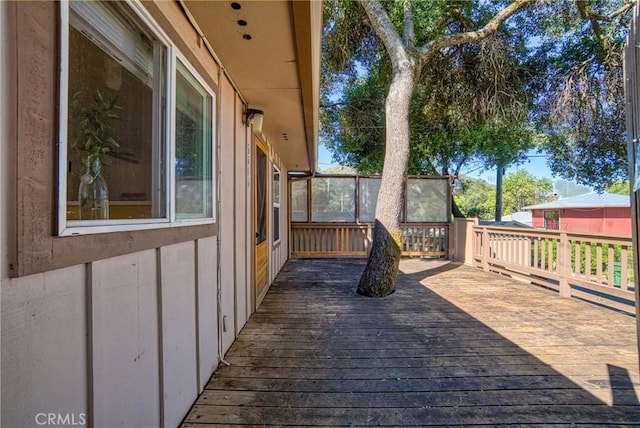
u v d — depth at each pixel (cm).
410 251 788
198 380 200
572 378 221
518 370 232
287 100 322
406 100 471
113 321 119
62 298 96
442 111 862
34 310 87
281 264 634
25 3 82
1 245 78
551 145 884
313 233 775
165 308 159
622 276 359
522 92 784
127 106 134
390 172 460
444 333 303
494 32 668
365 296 437
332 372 228
